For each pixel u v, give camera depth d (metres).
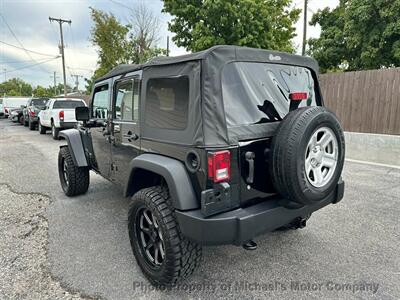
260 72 2.35
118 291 2.29
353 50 13.96
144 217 2.48
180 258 2.17
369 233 3.22
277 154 2.01
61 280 2.42
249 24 12.08
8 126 18.22
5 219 3.67
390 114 6.95
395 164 6.60
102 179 5.61
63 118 10.91
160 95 2.36
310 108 2.11
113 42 20.19
